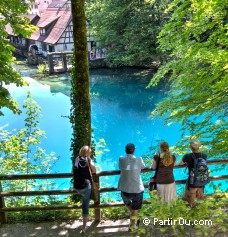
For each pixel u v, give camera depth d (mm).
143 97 23109
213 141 7195
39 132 8500
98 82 27141
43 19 40031
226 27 6582
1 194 4852
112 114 20531
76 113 6410
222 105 7398
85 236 4684
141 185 4461
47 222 5062
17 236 4734
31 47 39875
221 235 4121
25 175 4801
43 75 30453
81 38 6035
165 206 3459
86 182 4492
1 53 7219
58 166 13953
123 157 4496
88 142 6539
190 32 6957
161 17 25484
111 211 5273
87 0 30906
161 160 4473
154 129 18453
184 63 7309
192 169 4535
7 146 8000
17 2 7234
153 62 30266
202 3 6430
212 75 6934
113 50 30156
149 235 4445
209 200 3676
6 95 7594
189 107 7332
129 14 28281
